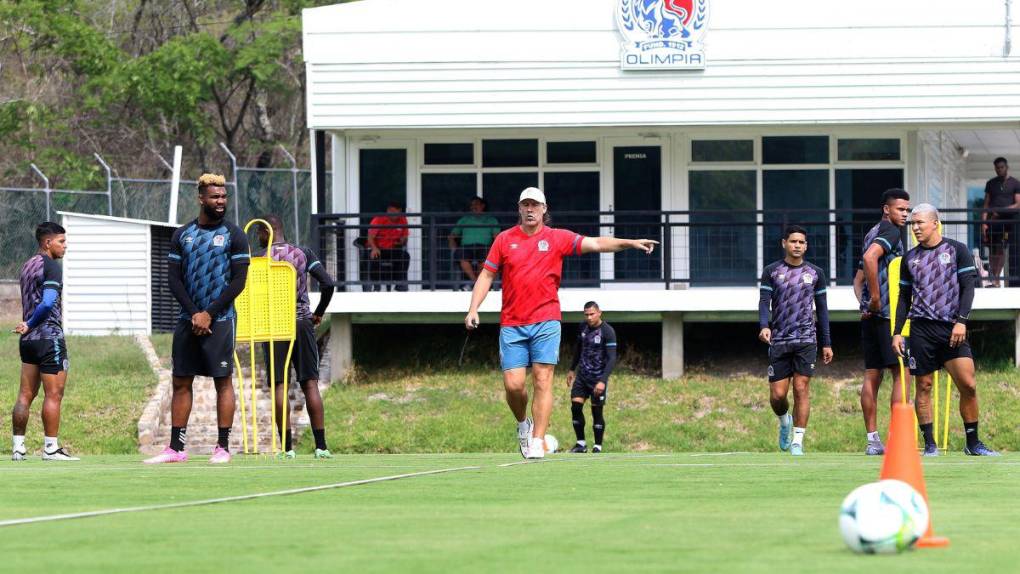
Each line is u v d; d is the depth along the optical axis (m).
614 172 85.12
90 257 89.81
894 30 80.12
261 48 127.75
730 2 80.50
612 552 14.88
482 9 81.12
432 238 79.75
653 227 84.44
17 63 142.62
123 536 16.52
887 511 14.52
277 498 23.14
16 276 97.94
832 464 35.50
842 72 80.19
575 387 60.91
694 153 84.81
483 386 78.19
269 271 41.62
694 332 87.94
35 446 64.75
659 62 80.44
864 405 45.34
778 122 80.38
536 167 85.38
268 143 139.88
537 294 36.81
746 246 84.12
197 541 15.98
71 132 136.38
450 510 20.53
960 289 40.94
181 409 37.38
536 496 23.56
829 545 15.46
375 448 68.25
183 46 126.69
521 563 13.92
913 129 83.62
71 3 131.62
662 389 76.81
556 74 81.06
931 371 41.50
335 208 85.12
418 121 81.25
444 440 69.12
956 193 103.06
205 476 29.67
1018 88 79.75
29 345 44.00
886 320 44.34
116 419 68.94
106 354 81.12
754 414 72.31
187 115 129.25
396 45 81.38
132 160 138.25
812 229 84.00
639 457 43.41
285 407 42.06
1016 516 19.42
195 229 36.34
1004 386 74.50
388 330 87.50
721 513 19.89
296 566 13.65
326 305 44.22
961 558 14.23
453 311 79.75
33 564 13.86
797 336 45.84
